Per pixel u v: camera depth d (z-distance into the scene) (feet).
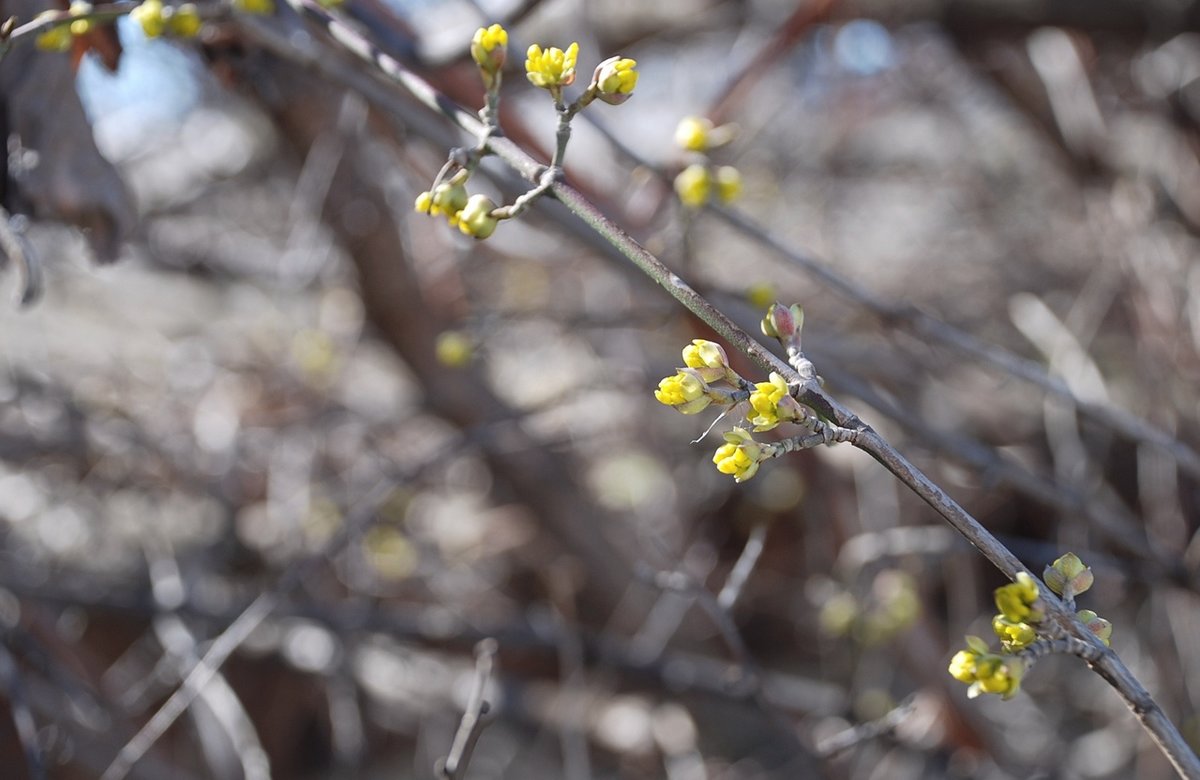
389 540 2.76
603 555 3.00
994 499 2.84
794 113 3.73
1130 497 2.86
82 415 2.71
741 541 3.25
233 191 3.49
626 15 3.12
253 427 2.99
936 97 3.61
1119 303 2.97
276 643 2.67
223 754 2.21
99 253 1.68
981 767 2.43
